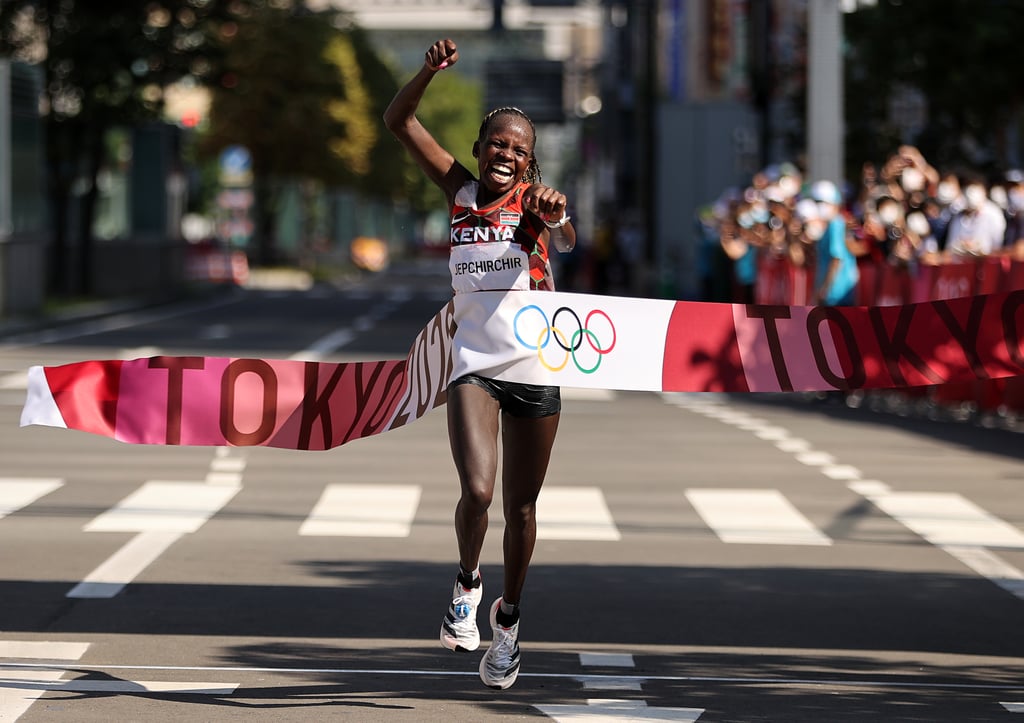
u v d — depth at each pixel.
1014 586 25.89
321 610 23.56
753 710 18.48
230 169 183.38
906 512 32.66
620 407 53.84
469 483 17.89
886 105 80.94
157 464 38.75
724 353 19.34
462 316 18.70
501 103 195.50
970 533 30.48
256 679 19.70
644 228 130.88
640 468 38.69
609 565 27.20
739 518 31.86
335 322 97.81
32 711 18.12
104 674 19.88
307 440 20.03
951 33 75.06
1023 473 38.16
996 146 79.31
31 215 95.75
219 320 99.94
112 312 103.75
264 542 28.84
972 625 23.14
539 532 30.17
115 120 114.94
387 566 26.84
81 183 132.50
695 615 23.56
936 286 53.25
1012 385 49.97
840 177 72.69
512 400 18.62
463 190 18.75
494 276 18.58
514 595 18.95
